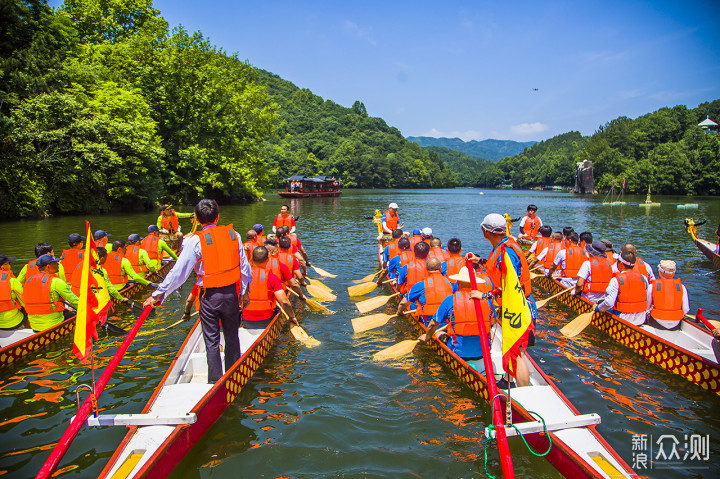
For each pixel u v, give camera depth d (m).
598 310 6.50
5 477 3.29
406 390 4.82
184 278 4.15
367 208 35.53
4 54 22.39
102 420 3.33
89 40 33.72
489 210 35.47
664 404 4.53
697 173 67.56
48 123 21.41
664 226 22.42
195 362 5.11
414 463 3.57
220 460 3.58
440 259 7.86
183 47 34.84
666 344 5.27
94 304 3.64
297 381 5.04
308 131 143.00
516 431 3.37
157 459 3.13
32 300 5.89
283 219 11.57
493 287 5.10
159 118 33.62
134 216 24.62
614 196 67.56
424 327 6.34
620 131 89.25
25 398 4.56
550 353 5.84
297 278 7.79
